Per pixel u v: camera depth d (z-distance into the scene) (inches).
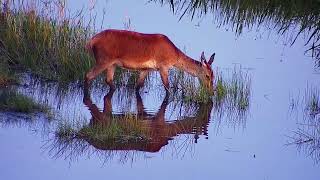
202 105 1467.8
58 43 1568.7
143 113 1389.0
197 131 1312.7
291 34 1974.7
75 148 1167.6
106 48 1459.2
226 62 1700.3
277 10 2164.1
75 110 1349.7
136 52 1470.2
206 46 1793.8
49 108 1327.5
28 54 1545.3
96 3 2006.6
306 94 1534.2
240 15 2098.9
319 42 1911.9
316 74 1672.0
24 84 1451.8
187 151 1202.0
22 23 1609.3
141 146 1208.8
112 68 1483.8
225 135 1298.0
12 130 1204.5
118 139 1218.6
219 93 1491.1
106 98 1456.7
